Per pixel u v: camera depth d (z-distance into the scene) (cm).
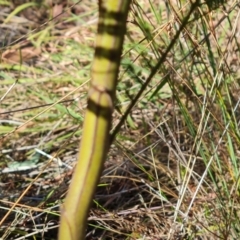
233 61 131
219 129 109
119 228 110
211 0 89
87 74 171
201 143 108
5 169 138
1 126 150
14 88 167
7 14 211
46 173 135
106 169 128
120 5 46
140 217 116
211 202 104
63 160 139
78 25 205
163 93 152
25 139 149
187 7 114
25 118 157
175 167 124
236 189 99
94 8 209
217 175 104
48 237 117
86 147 49
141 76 161
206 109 104
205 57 117
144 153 129
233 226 101
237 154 111
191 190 113
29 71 177
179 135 117
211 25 101
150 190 116
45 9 215
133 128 142
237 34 135
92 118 49
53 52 190
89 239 115
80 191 50
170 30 101
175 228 105
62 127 149
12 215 119
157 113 146
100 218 108
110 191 128
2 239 107
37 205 117
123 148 117
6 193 128
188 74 126
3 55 185
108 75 48
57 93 166
